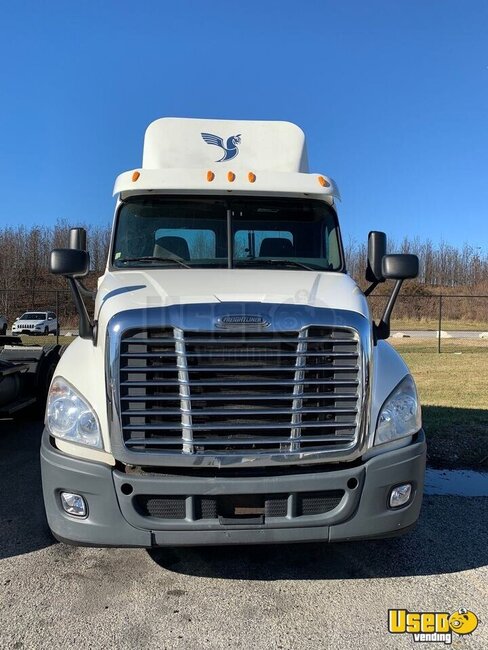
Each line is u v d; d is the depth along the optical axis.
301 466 3.22
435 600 3.39
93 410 3.23
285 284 3.78
